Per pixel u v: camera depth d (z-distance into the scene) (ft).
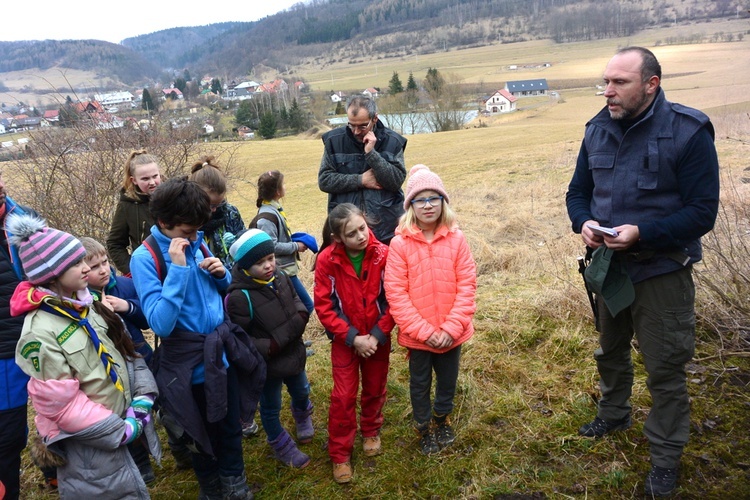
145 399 7.75
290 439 9.77
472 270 9.30
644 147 7.66
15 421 8.07
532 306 14.43
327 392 11.86
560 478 8.64
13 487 8.29
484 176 50.37
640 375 10.90
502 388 11.23
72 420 6.88
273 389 9.29
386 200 11.61
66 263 7.02
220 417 7.82
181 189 7.55
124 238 10.85
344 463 9.20
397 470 9.27
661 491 7.98
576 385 10.93
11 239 7.06
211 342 7.89
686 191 7.38
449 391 9.50
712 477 8.26
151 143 25.36
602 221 8.19
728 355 11.20
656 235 7.30
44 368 6.85
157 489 9.53
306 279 20.25
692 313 7.80
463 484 8.79
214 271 8.19
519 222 24.94
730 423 9.32
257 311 8.83
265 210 11.98
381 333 9.08
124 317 9.07
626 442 9.18
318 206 55.83
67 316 7.09
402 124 164.25
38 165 20.52
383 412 10.91
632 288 7.77
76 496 7.23
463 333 9.03
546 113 179.42
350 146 11.54
